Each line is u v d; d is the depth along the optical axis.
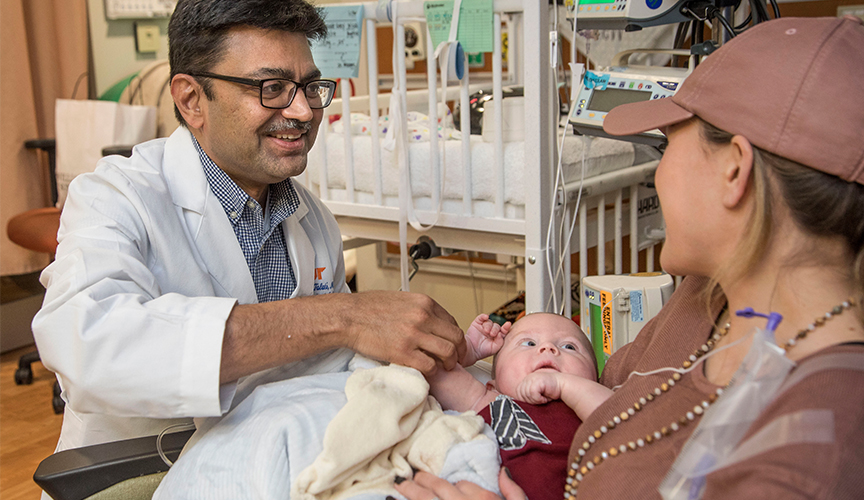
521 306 2.43
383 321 1.06
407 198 1.85
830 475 0.51
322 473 0.85
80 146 2.84
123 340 0.93
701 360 0.77
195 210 1.17
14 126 2.88
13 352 3.09
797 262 0.67
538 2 1.53
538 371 1.07
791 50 0.66
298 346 1.02
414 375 1.01
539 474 0.92
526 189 1.64
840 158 0.62
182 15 1.10
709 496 0.60
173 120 3.03
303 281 1.33
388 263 3.03
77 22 3.14
